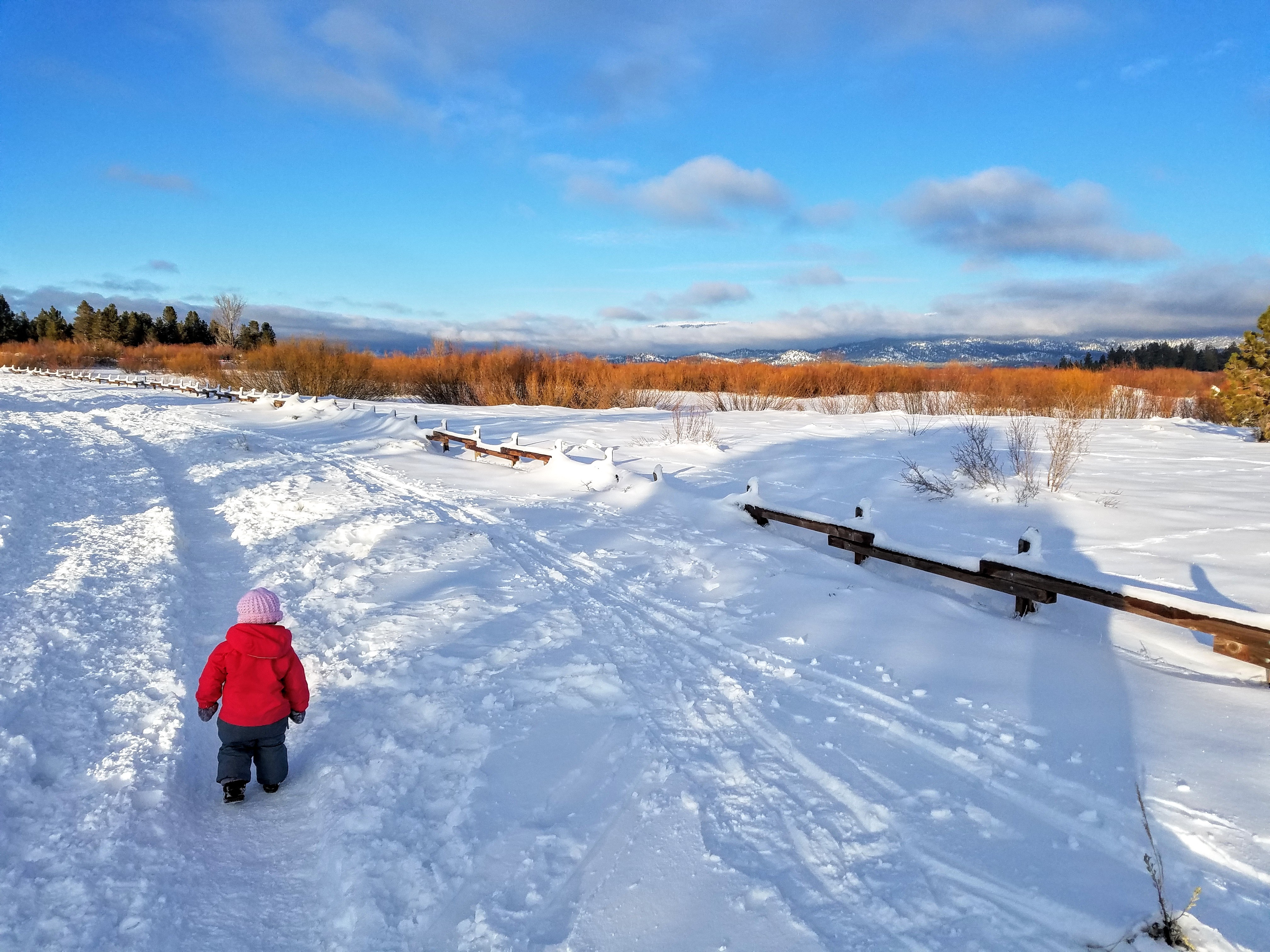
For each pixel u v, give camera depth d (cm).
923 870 291
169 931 263
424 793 347
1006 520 873
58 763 366
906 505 984
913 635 533
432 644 524
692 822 325
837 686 458
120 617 562
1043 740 382
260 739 357
